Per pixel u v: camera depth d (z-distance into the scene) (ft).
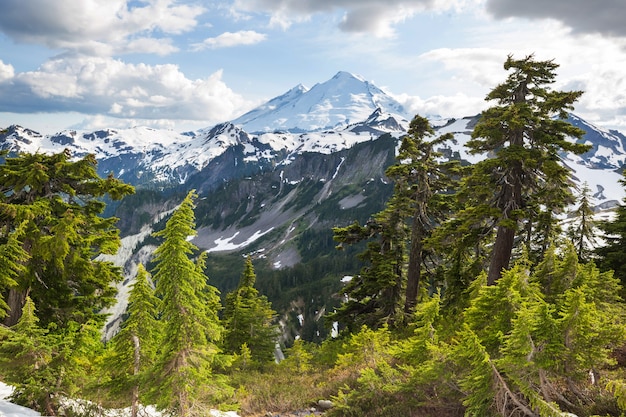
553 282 41.37
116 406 35.99
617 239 73.56
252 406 45.27
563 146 52.19
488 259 74.13
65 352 32.24
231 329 96.02
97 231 63.52
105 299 64.23
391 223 77.51
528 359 24.41
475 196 60.95
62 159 61.05
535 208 59.62
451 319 54.08
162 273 27.27
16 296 56.39
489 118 57.62
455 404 31.24
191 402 28.17
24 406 32.04
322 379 53.88
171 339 27.58
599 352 24.72
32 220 55.06
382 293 80.69
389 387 34.53
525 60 56.08
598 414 25.90
